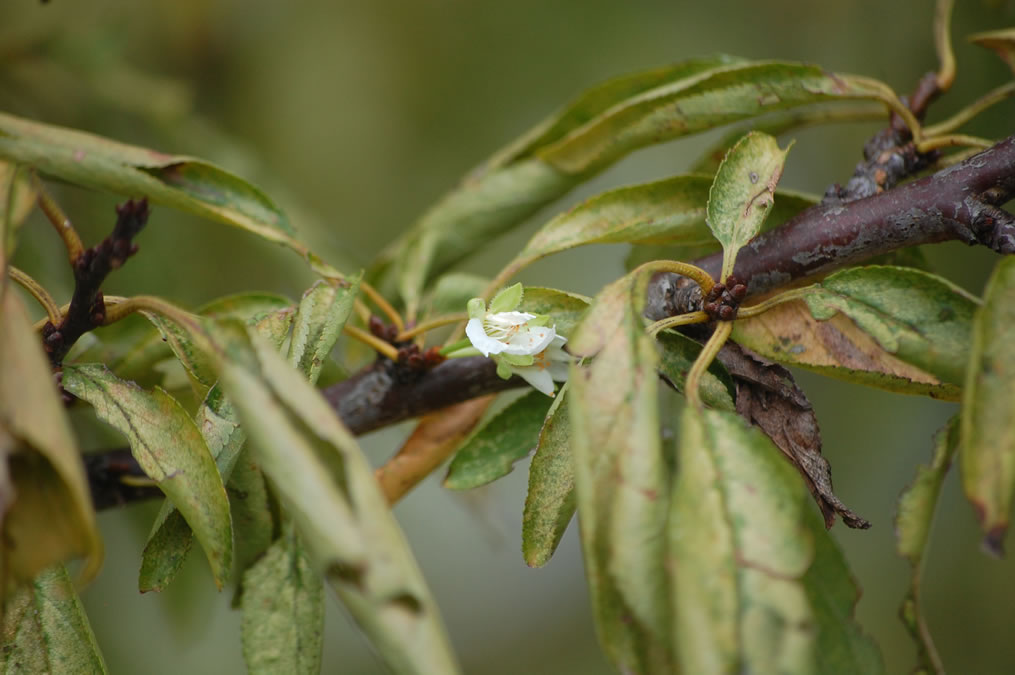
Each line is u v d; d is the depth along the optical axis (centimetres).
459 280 49
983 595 60
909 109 47
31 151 45
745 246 44
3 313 39
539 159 49
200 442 42
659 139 47
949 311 42
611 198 45
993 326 39
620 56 71
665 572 39
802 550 39
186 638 54
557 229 45
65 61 59
